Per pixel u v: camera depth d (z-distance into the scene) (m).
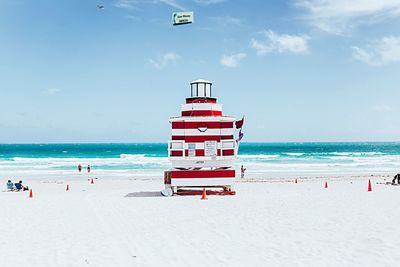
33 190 32.19
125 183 39.22
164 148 187.88
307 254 10.80
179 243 12.23
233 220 15.98
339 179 42.78
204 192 23.56
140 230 14.29
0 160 83.25
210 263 10.05
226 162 25.62
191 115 25.78
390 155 108.06
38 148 187.38
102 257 10.73
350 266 9.67
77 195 26.91
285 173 52.25
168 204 21.14
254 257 10.57
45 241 12.68
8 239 13.00
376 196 24.08
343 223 15.02
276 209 18.78
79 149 174.50
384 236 12.71
